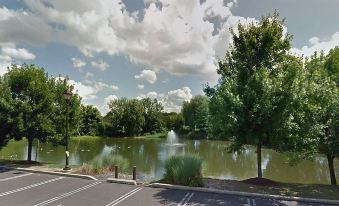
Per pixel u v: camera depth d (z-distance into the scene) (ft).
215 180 50.85
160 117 316.60
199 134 248.52
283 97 45.24
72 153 123.34
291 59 53.88
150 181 50.21
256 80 47.60
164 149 153.17
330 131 47.47
